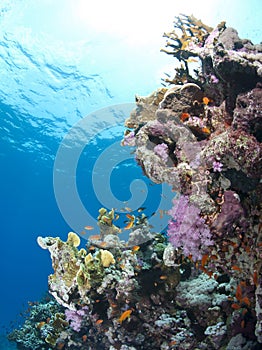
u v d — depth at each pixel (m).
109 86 9.53
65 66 8.99
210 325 1.57
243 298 1.27
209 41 1.50
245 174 1.16
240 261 1.18
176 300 1.70
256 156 1.09
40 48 8.47
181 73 1.73
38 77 9.32
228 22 5.61
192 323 1.65
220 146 1.17
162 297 1.75
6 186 14.20
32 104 10.33
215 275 1.59
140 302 1.78
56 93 9.89
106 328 1.99
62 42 8.32
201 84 1.58
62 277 2.03
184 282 1.72
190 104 1.48
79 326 2.12
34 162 13.10
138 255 1.83
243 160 1.11
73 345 2.26
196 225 1.22
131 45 8.27
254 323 1.32
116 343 1.88
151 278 1.77
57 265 2.06
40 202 15.31
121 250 2.26
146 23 7.61
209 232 1.19
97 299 1.96
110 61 8.77
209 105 1.49
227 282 1.64
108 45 8.36
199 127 1.42
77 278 1.92
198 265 1.36
